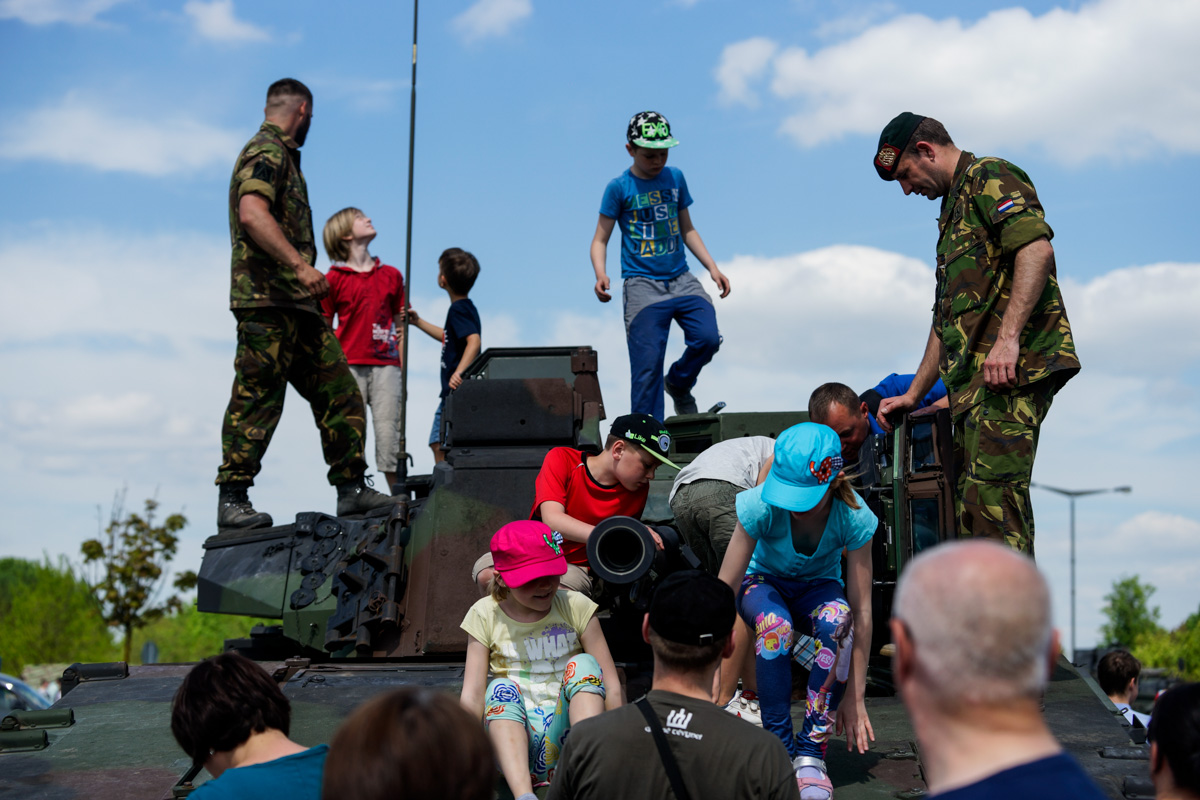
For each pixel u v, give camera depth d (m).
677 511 5.34
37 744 4.75
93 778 4.34
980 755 1.91
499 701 4.16
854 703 4.46
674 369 8.56
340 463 7.68
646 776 3.13
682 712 3.20
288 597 6.47
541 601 4.25
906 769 4.53
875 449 6.46
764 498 4.24
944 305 5.55
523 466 6.31
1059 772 1.88
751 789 3.12
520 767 4.04
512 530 4.25
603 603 5.54
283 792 2.81
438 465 6.39
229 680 3.00
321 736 4.73
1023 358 5.28
